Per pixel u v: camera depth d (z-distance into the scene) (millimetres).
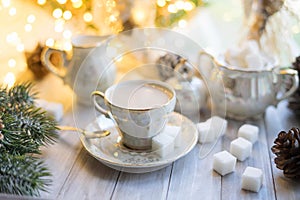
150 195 499
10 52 764
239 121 652
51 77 769
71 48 682
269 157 568
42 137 550
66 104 689
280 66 680
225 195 500
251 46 659
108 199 492
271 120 654
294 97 667
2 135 475
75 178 524
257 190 503
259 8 690
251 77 624
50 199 469
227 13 903
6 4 708
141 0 753
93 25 783
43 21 781
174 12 748
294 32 702
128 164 519
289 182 520
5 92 569
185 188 511
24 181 448
